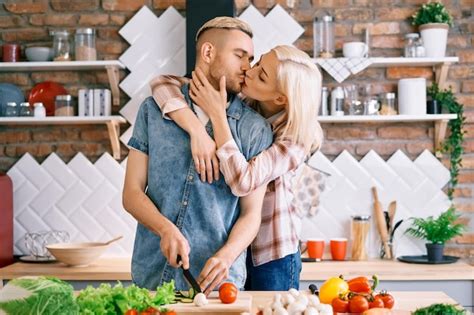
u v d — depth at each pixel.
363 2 4.58
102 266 4.15
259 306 2.07
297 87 2.46
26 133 4.63
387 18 4.57
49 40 4.64
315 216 4.52
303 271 3.94
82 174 4.59
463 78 4.59
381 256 4.43
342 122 4.56
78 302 1.90
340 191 4.53
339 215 4.52
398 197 4.54
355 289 2.28
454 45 4.59
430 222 4.30
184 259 2.28
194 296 2.17
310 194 4.52
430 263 4.17
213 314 2.05
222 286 2.13
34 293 1.76
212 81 2.54
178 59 4.57
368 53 4.52
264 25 4.57
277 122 2.60
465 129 4.57
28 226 4.59
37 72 4.63
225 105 2.46
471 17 4.59
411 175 4.54
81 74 4.63
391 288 3.94
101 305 1.90
